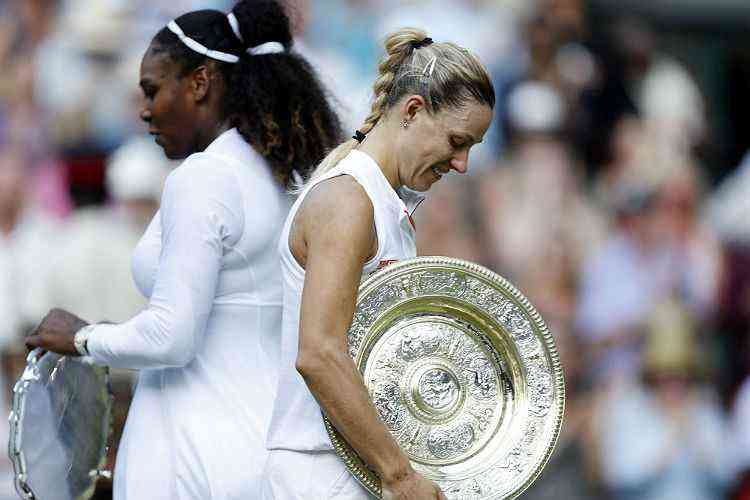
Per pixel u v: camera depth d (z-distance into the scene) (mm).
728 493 26969
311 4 28594
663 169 29312
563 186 28250
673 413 26844
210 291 12133
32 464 12695
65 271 25203
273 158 12680
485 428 11438
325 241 10656
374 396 11070
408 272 11008
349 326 10633
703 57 31906
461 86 10930
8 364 23938
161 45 12945
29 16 28828
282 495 11141
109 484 14016
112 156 27172
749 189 29672
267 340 12594
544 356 11523
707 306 28250
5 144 27516
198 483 12242
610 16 30547
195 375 12398
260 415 12391
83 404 13375
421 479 10711
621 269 27859
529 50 29438
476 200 27797
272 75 12898
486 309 11391
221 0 28922
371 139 11211
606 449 26672
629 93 29844
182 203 12156
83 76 28031
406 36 11219
